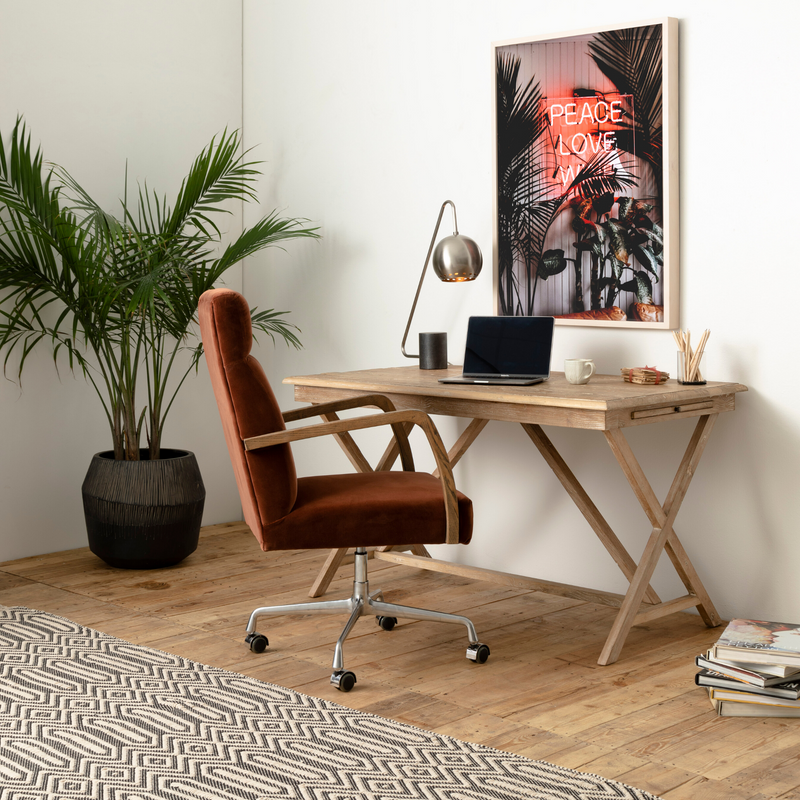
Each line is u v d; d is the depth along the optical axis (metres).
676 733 2.42
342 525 2.71
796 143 3.07
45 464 4.21
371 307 4.32
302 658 2.96
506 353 3.37
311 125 4.48
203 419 4.72
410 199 4.12
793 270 3.10
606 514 3.62
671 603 3.14
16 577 3.86
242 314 2.62
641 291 3.40
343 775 2.18
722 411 3.16
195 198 4.13
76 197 4.21
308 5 4.45
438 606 3.50
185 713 2.52
